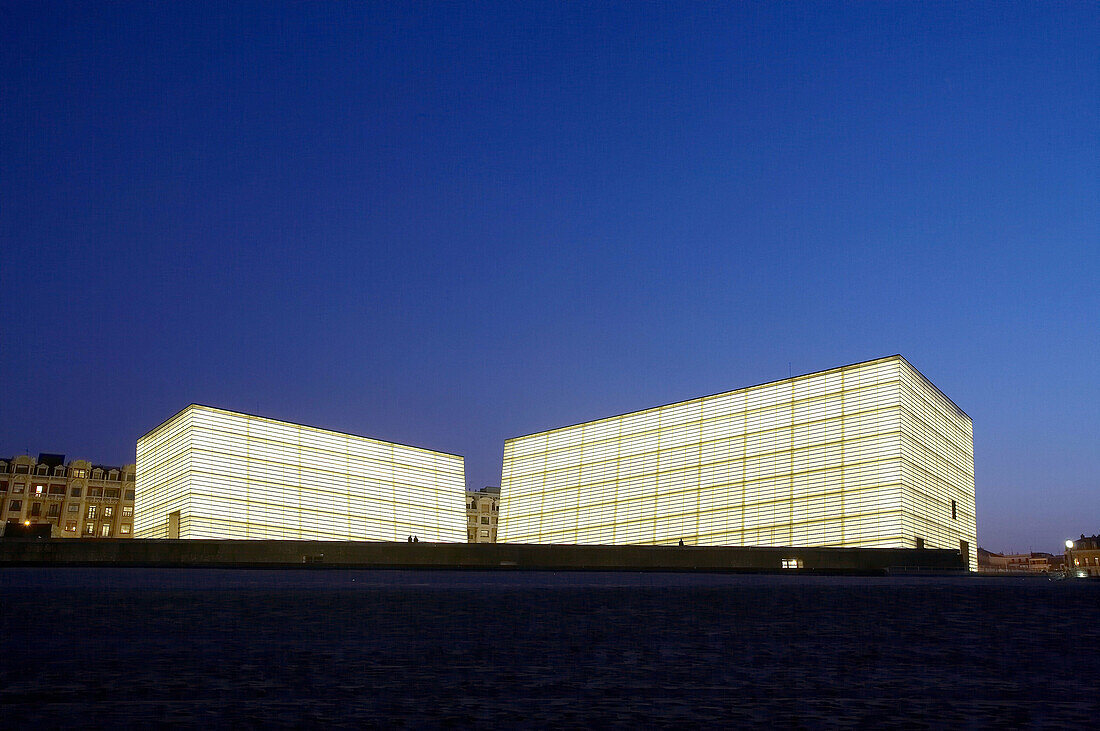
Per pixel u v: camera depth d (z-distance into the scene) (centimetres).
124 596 2089
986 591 2431
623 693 972
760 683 1030
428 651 1271
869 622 1641
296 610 1811
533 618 1711
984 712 873
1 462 13725
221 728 799
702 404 10219
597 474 11075
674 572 4866
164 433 10212
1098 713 867
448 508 11544
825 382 9125
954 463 9594
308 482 10238
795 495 9044
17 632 1442
